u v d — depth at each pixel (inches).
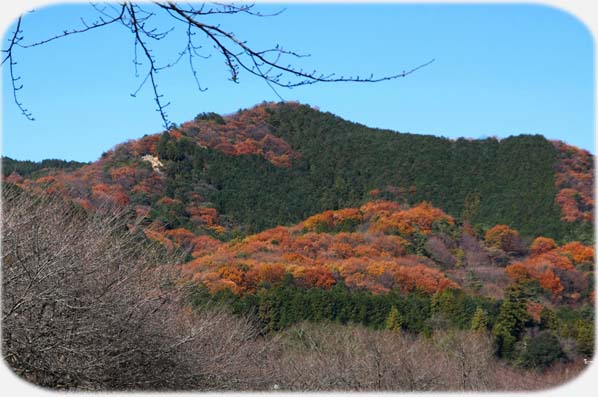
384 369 904.9
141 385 487.8
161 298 532.4
